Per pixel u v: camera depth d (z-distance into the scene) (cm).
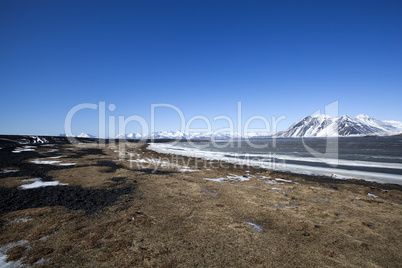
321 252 651
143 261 595
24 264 576
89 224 840
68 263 584
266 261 599
